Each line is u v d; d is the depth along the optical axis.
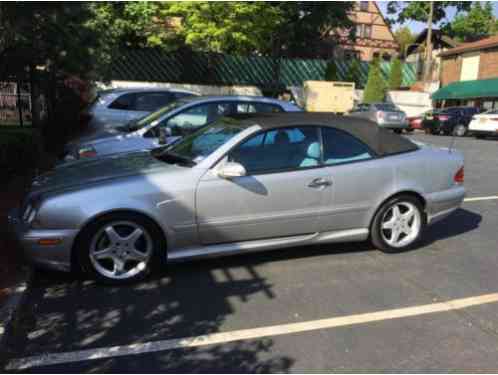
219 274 4.53
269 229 4.62
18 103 11.23
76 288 4.17
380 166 4.94
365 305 3.96
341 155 4.88
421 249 5.39
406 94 30.80
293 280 4.43
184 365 3.09
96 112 9.20
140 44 26.31
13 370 3.01
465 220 6.69
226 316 3.73
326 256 5.07
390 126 23.53
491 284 4.43
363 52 49.38
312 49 36.09
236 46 25.81
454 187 5.41
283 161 4.65
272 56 30.58
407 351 3.28
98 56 15.95
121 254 4.23
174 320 3.65
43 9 6.73
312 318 3.72
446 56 32.97
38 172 8.27
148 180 4.25
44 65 10.10
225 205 4.41
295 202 4.64
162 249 4.35
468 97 27.41
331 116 5.12
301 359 3.17
